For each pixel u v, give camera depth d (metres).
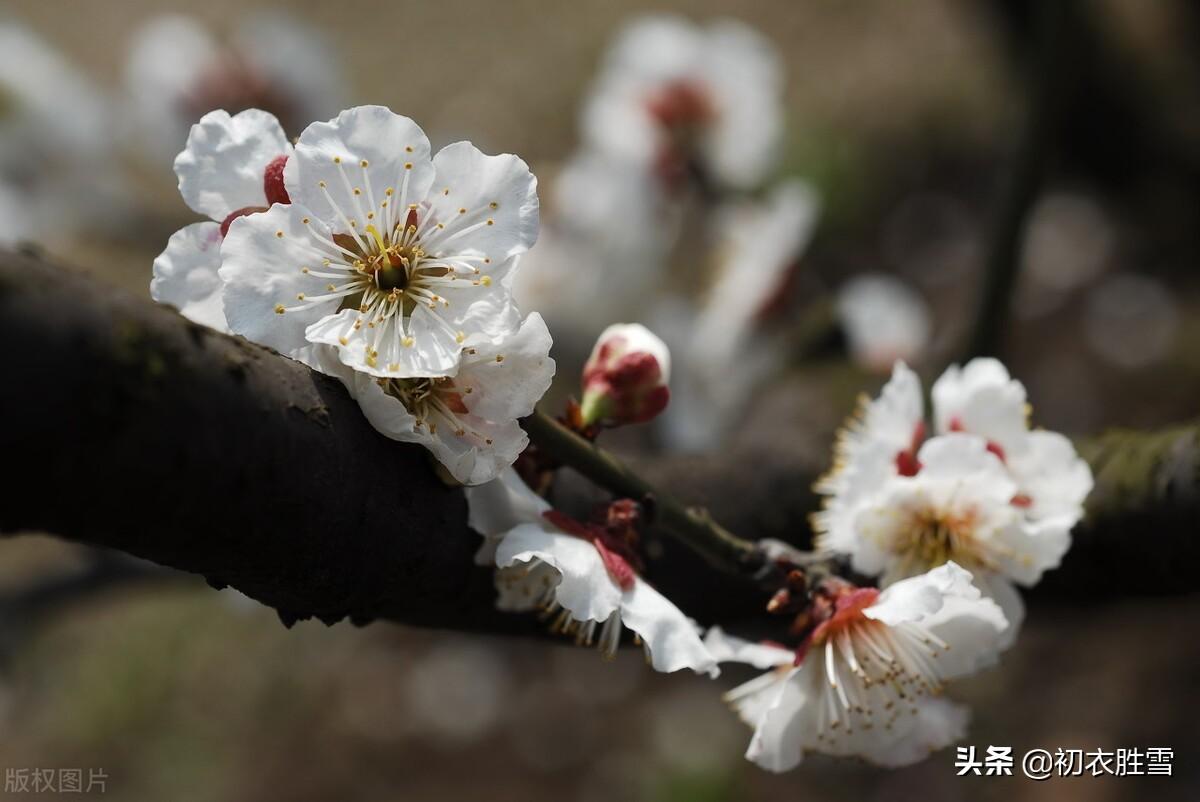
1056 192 8.81
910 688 2.17
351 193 1.87
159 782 7.53
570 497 2.41
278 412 1.68
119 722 7.80
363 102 10.62
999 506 2.20
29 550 7.48
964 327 4.10
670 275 5.03
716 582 2.54
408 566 1.97
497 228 1.88
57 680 7.98
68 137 5.94
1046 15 3.96
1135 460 2.61
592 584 1.94
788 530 2.81
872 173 9.12
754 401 4.79
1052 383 7.75
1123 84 6.95
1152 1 7.95
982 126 9.38
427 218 1.89
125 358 1.50
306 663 7.99
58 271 1.48
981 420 2.34
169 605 8.30
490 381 1.88
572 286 4.90
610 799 6.87
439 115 10.46
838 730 2.18
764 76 4.79
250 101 5.27
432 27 11.34
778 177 8.79
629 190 4.86
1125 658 6.60
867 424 2.37
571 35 11.00
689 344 4.69
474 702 7.62
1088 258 8.43
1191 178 7.25
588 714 7.38
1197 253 8.17
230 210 1.94
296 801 7.30
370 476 1.82
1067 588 2.70
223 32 11.31
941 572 2.02
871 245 8.70
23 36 6.07
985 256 4.05
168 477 1.57
